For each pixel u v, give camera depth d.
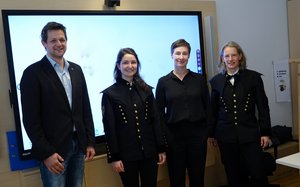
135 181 2.39
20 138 2.43
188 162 2.71
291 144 3.83
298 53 4.16
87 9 2.75
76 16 2.66
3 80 2.44
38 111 1.94
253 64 3.97
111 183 2.77
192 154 2.67
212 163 3.31
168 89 2.63
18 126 2.42
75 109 2.07
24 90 1.94
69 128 2.02
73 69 2.14
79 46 2.67
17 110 2.42
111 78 2.82
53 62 2.04
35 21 2.49
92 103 2.73
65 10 2.61
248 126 2.66
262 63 4.06
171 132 2.65
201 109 2.67
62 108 2.00
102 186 2.73
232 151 2.75
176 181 2.68
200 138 2.65
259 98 2.67
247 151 2.69
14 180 2.50
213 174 3.47
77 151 2.10
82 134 2.09
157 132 2.42
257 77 2.69
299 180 3.64
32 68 1.97
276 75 4.15
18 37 2.43
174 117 2.60
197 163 2.66
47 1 2.57
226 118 2.69
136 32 2.93
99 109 2.76
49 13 2.54
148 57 3.00
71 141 2.04
